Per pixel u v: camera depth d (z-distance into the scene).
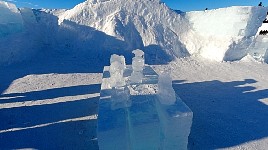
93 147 4.34
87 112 5.89
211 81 8.86
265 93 7.43
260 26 11.55
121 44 12.70
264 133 4.93
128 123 3.57
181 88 8.05
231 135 4.84
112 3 14.33
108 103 4.17
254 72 10.00
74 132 4.91
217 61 11.74
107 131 3.30
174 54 12.94
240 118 5.66
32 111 5.98
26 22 13.42
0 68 10.26
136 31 13.60
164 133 3.67
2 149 4.33
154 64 11.48
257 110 6.15
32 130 5.02
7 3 12.11
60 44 13.56
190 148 4.32
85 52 12.71
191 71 10.36
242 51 11.80
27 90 7.55
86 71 9.97
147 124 3.49
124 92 4.00
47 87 7.87
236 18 11.14
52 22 14.71
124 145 3.47
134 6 14.42
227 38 11.53
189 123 3.55
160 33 13.80
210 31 12.85
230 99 6.95
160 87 4.01
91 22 13.83
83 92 7.38
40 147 4.38
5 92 7.38
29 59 11.69
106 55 12.30
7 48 11.13
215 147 4.37
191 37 13.87
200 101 6.79
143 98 4.28
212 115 5.82
